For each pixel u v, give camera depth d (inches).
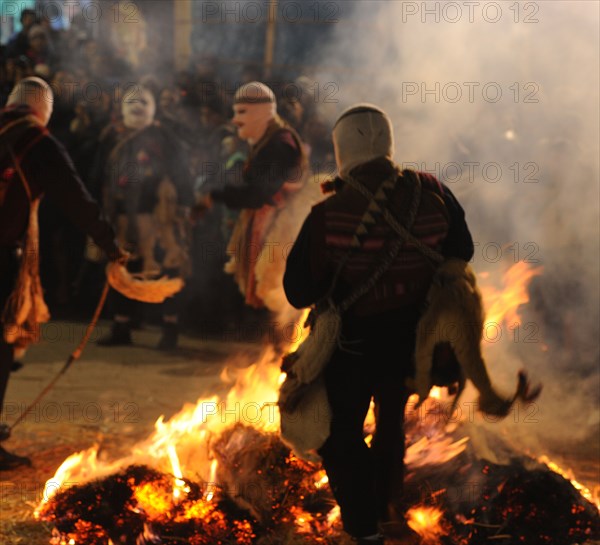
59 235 510.9
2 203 216.4
